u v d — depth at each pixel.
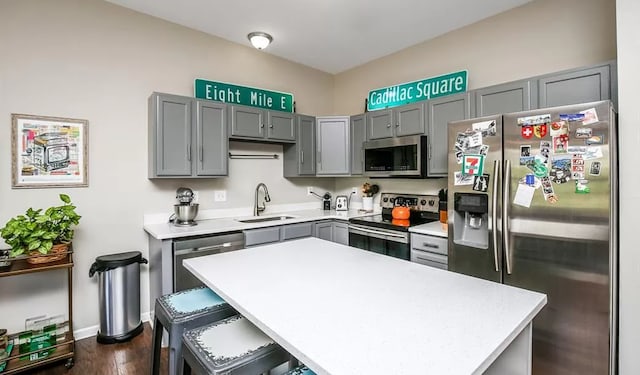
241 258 1.73
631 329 1.70
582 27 2.40
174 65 2.99
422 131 2.96
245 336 1.25
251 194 3.57
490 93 2.51
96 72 2.59
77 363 2.17
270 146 3.73
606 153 1.63
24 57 2.30
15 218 2.18
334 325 0.96
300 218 3.29
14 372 1.97
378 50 3.61
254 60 3.57
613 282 1.68
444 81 2.95
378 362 0.77
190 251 2.49
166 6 2.70
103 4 2.62
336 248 1.96
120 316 2.46
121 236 2.72
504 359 1.03
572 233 1.74
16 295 2.31
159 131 2.61
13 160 2.27
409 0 2.60
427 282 1.34
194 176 2.79
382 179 3.77
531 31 2.64
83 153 2.53
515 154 1.95
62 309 2.47
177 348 1.38
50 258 2.12
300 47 3.53
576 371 1.75
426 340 0.87
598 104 1.65
